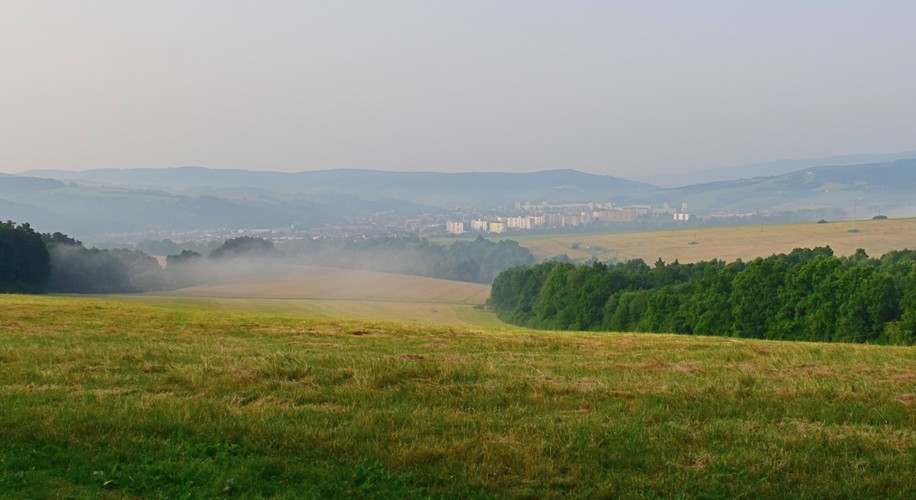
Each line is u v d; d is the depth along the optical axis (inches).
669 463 453.7
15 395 557.3
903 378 716.0
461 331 1300.4
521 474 433.1
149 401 549.3
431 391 608.1
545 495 406.0
